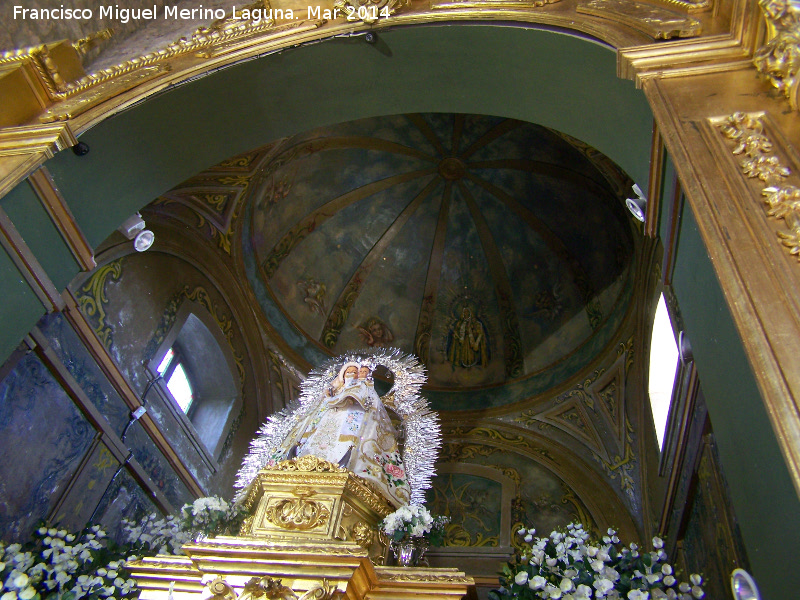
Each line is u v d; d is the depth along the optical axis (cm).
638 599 508
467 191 1315
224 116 629
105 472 734
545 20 529
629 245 1070
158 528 709
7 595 517
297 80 624
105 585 575
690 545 752
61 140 535
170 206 916
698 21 455
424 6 591
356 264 1307
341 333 1266
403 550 489
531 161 1238
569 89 545
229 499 954
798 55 364
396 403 656
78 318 709
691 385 684
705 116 391
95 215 582
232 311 1045
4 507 605
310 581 407
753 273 304
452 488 1130
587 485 1061
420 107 646
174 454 846
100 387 740
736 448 347
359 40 596
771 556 305
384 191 1301
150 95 580
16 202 514
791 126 364
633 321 1040
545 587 529
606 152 543
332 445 535
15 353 629
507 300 1308
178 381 956
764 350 277
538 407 1179
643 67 436
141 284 832
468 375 1281
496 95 605
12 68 559
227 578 415
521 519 1064
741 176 345
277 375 1120
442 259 1331
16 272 516
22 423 634
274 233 1180
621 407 1052
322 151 1188
